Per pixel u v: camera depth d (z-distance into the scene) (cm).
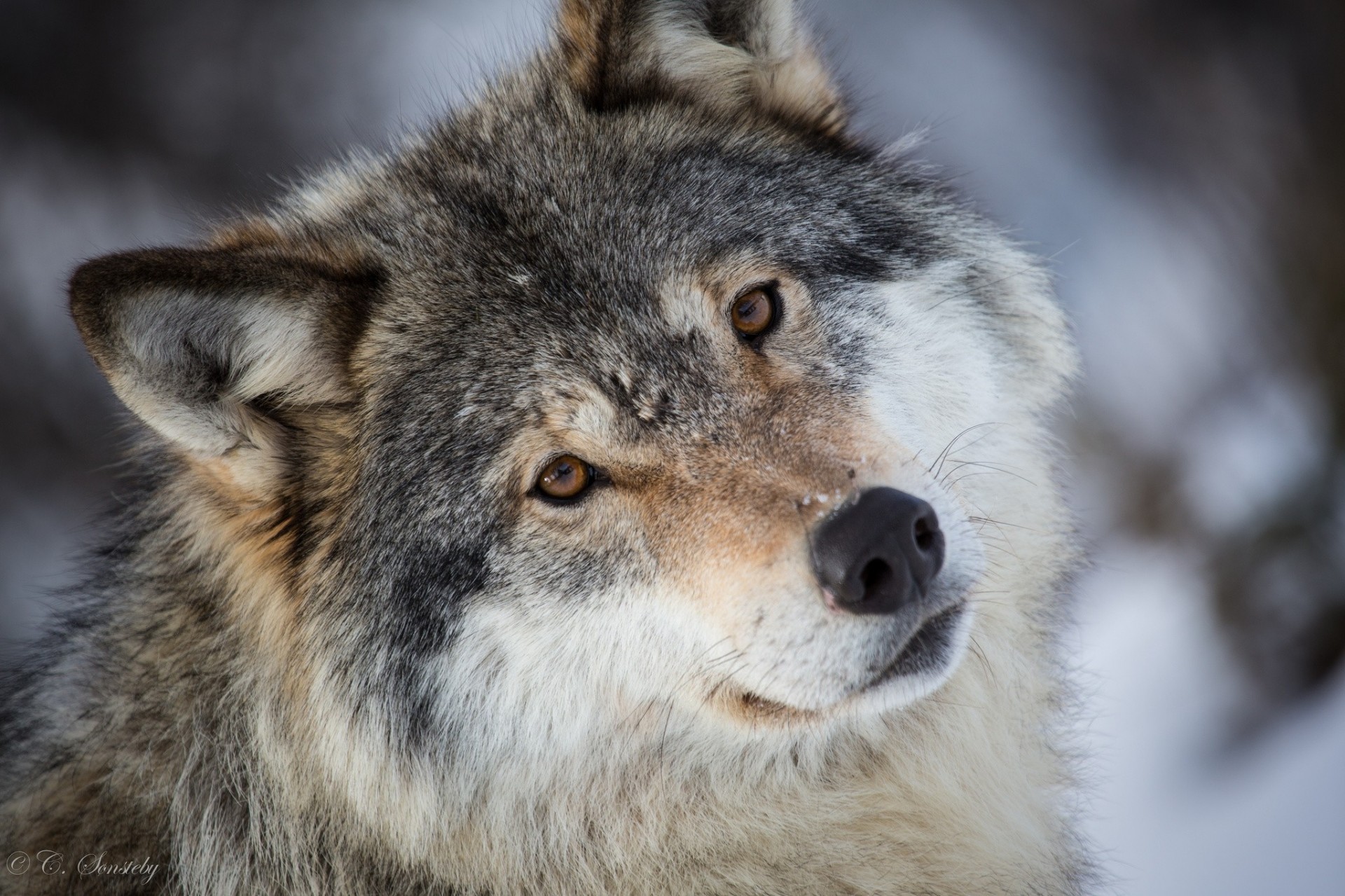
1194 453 1523
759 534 550
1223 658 1319
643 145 662
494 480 597
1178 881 1102
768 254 629
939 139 2062
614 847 620
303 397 623
